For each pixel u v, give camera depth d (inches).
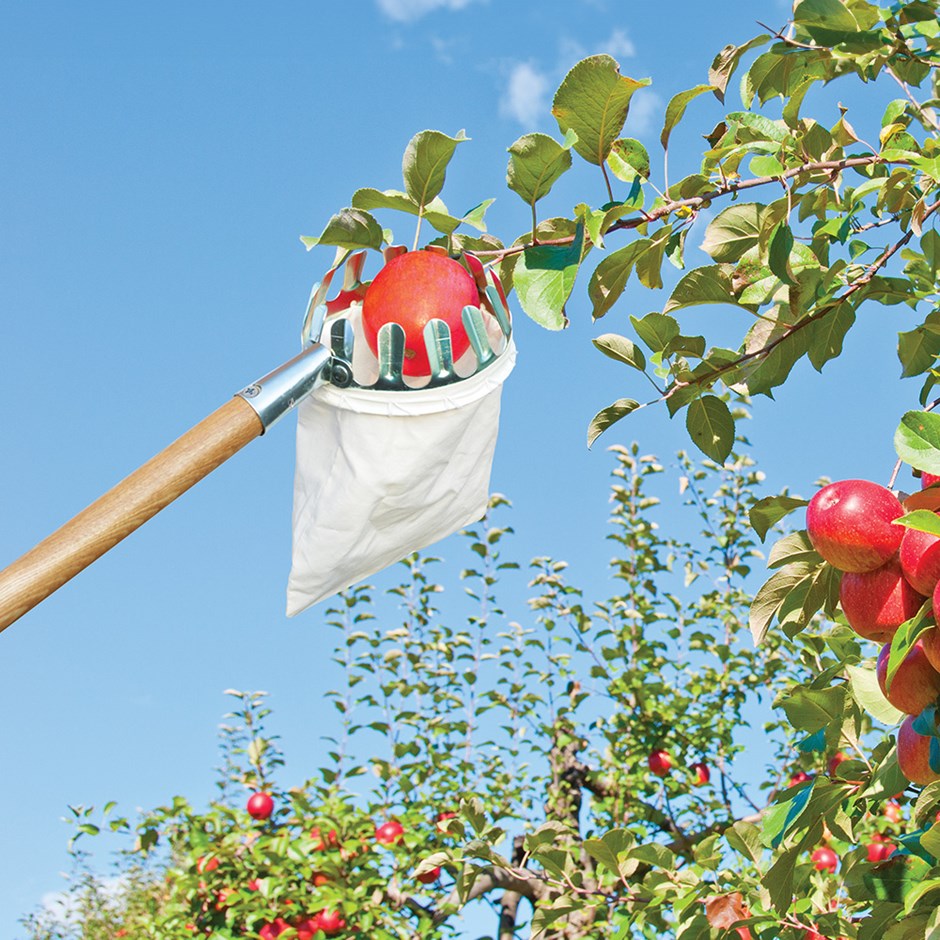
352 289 48.9
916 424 45.2
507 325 48.9
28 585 37.0
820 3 57.6
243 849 179.9
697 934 76.9
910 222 67.6
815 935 75.5
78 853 296.8
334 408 46.1
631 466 234.2
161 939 177.3
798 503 61.5
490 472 51.9
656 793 222.8
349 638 218.8
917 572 43.8
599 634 225.5
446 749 219.1
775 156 64.0
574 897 102.2
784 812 59.6
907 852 64.7
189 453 40.6
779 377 67.8
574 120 53.4
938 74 79.3
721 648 217.6
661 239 59.6
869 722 110.0
